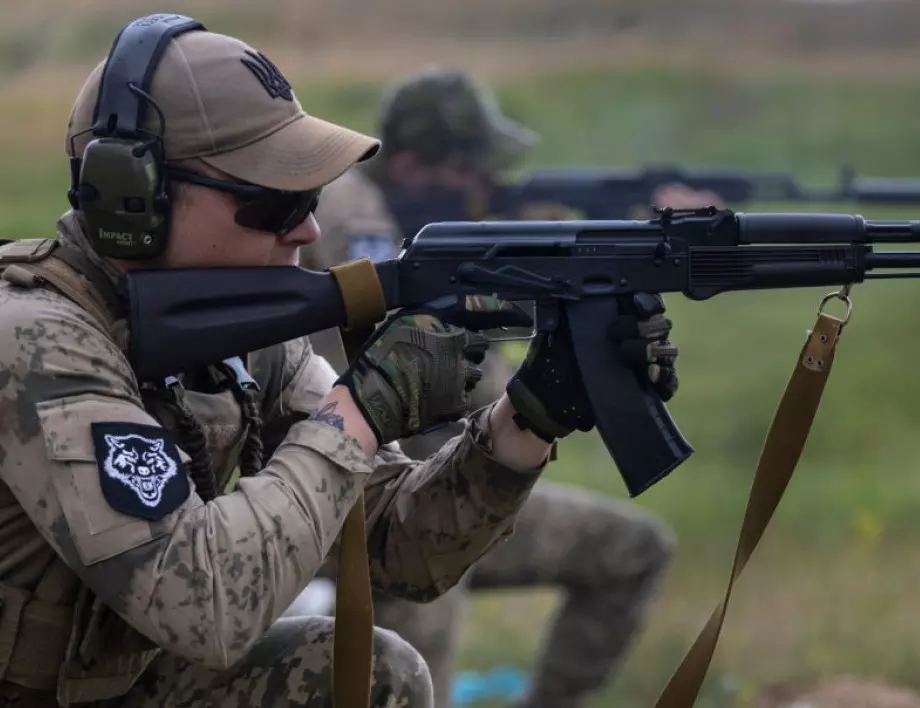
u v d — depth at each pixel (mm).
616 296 3330
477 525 3471
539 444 3404
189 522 2932
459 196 6895
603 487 9867
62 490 2875
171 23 3139
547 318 3320
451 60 28250
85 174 3045
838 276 3404
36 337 2949
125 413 2965
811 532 8711
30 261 3096
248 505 2977
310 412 3559
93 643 3090
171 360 3064
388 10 29875
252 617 2920
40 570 3074
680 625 7176
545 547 5801
